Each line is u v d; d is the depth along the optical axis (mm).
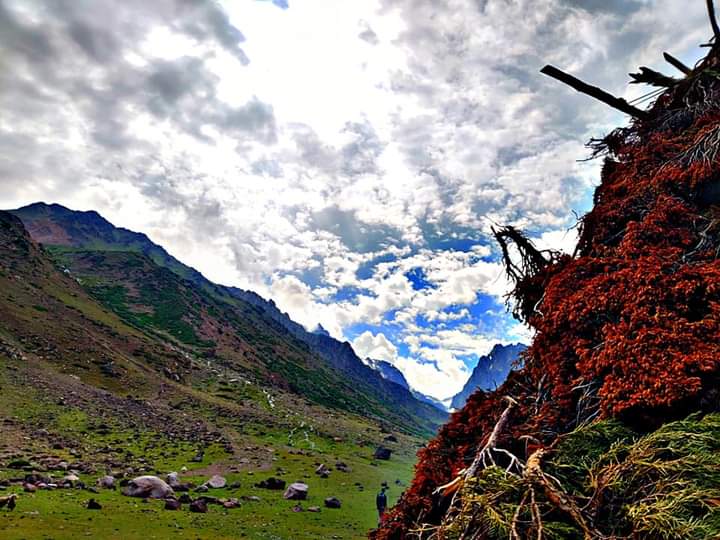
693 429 3992
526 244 10383
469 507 4176
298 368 191375
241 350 166875
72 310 111250
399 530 6707
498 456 6172
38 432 35344
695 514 3510
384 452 56094
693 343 5059
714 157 7492
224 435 53406
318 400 145875
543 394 6730
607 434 4727
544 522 3791
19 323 82812
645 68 10688
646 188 8344
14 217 156125
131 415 53875
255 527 18875
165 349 117250
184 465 34344
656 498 3588
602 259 7188
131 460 32719
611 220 8344
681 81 10195
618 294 6215
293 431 65250
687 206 7531
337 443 63344
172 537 15188
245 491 27703
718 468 3527
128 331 119688
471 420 7531
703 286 5648
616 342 5598
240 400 89562
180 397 76250
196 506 20609
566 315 6785
